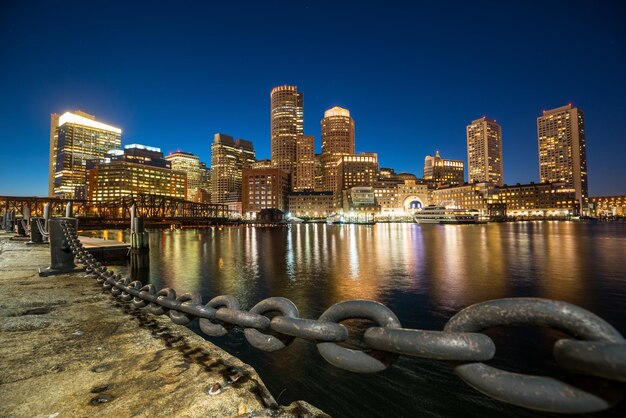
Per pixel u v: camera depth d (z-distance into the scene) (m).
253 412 1.95
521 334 8.82
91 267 6.06
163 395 2.13
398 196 179.25
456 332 1.01
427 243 46.31
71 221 7.25
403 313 12.11
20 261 9.26
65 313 3.96
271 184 180.00
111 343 3.02
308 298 14.62
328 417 1.88
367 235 69.81
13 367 2.56
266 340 1.69
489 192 178.62
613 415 4.58
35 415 1.94
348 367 1.29
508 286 16.84
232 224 145.00
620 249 35.62
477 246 40.75
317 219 184.62
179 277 20.28
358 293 15.38
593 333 0.79
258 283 18.19
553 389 0.81
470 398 5.95
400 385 6.36
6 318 3.75
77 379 2.36
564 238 53.97
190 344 2.97
